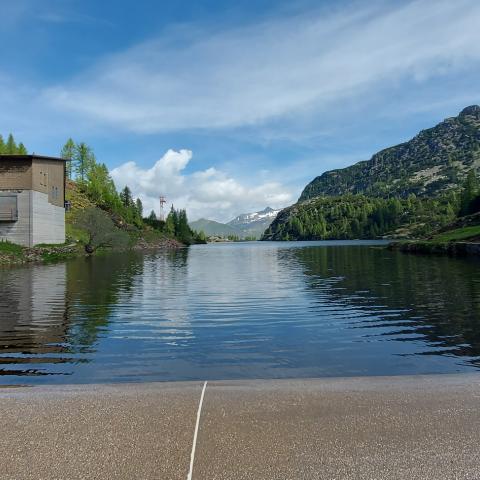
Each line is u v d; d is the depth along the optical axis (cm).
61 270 3738
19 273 3431
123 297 2147
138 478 511
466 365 1032
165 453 570
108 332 1380
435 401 749
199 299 2092
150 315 1670
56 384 898
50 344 1226
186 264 4903
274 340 1284
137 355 1124
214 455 564
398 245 7038
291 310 1772
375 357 1106
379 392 801
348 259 5206
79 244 6475
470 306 1755
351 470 524
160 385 858
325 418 680
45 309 1784
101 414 702
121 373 980
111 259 5597
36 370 998
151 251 9481
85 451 577
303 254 7200
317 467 532
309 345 1225
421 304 1831
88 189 11975
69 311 1744
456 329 1379
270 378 952
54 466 539
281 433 627
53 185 5856
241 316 1656
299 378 937
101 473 523
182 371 999
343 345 1221
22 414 705
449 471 520
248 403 747
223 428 645
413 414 692
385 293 2178
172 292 2348
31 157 5238
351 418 679
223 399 769
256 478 509
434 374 941
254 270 3941
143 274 3494
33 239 5256
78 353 1138
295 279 3014
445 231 8200
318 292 2289
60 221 6119
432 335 1314
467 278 2719
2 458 561
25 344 1225
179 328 1446
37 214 5359
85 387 848
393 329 1401
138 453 570
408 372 987
